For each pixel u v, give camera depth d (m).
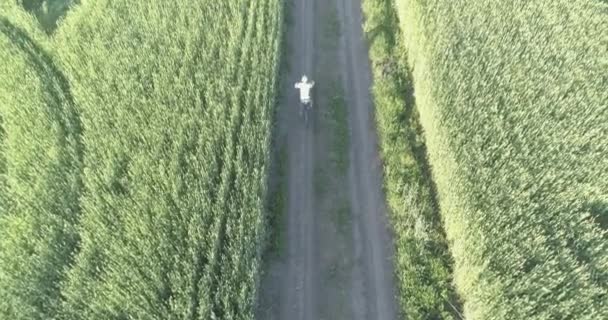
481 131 23.53
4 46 28.17
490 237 20.55
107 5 30.12
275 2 30.52
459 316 21.56
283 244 23.88
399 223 24.00
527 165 22.23
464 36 27.16
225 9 29.97
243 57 27.17
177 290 19.30
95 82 26.28
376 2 33.50
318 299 22.39
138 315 18.61
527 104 24.31
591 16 28.11
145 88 25.98
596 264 19.53
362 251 23.84
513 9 28.34
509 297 19.28
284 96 29.66
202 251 20.55
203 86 26.00
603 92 24.64
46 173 22.83
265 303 22.12
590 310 18.28
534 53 26.30
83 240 20.73
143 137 23.66
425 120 26.95
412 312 21.36
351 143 27.78
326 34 33.03
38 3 32.22
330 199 25.52
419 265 22.55
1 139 24.98
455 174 22.67
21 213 21.67
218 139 24.05
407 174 25.66
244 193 21.88
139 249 20.38
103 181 22.48
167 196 21.94
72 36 28.50
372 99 29.66
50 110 25.38
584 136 23.00
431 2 28.89
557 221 20.66
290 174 26.39
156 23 28.70
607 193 21.45
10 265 20.31
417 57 28.86
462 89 24.78
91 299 19.33
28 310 19.22
